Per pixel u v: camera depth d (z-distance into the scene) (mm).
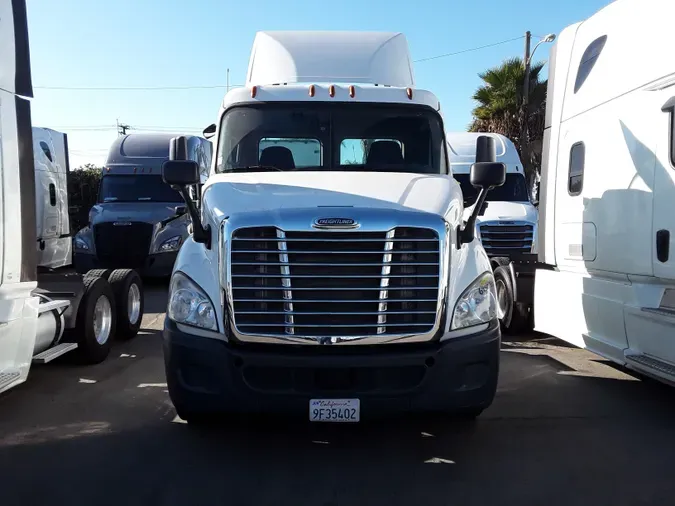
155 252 13680
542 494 4078
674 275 5254
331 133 6023
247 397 4324
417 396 4348
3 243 5090
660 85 5449
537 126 24688
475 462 4570
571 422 5383
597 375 6844
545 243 7719
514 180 13469
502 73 25438
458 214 4852
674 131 5277
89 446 4797
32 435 5008
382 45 7516
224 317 4344
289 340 4305
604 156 6340
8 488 4094
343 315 4320
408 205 4641
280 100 6129
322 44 7508
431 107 6199
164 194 15039
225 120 6133
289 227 4301
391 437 5027
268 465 4504
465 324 4508
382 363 4285
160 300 12266
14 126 5270
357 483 4230
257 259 4336
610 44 6359
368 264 4324
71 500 3943
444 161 6066
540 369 7086
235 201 4730
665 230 5363
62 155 14820
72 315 6754
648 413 5621
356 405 4309
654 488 4168
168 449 4758
